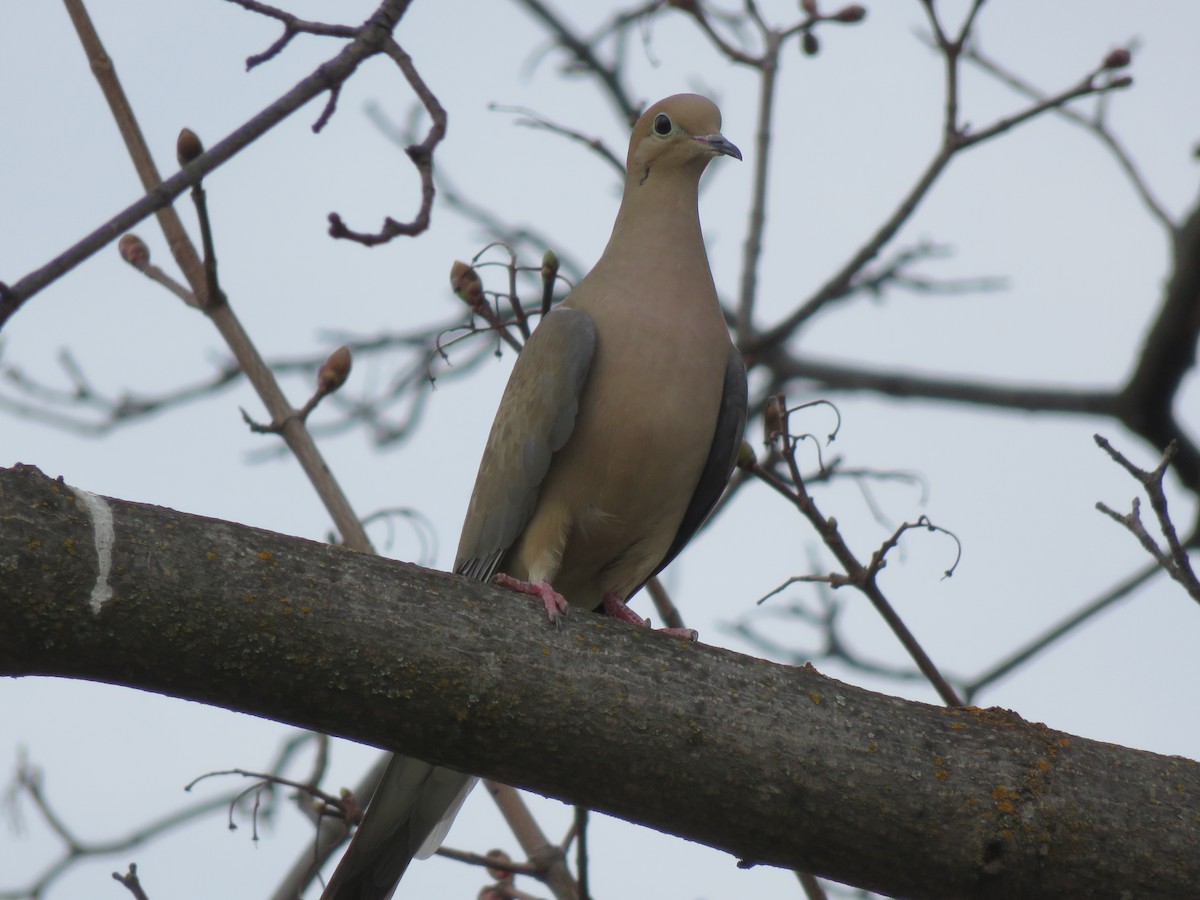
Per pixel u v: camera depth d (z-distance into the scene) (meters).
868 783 6.87
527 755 6.85
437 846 8.80
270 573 6.62
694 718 6.88
